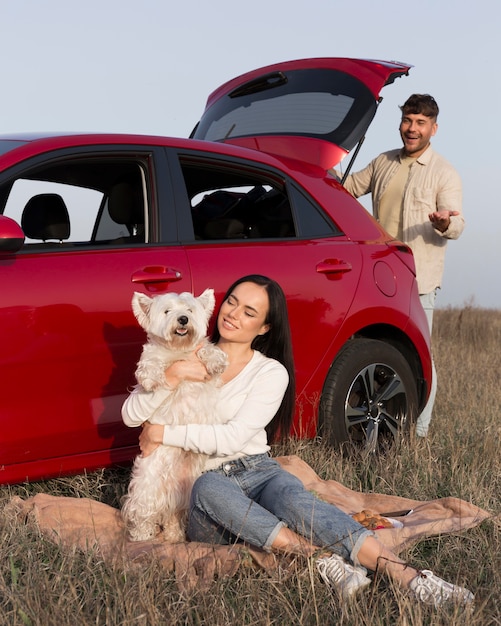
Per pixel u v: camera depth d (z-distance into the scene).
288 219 4.86
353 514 3.92
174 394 3.43
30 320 3.68
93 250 3.96
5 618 2.75
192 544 3.37
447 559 3.48
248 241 4.52
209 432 3.39
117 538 3.55
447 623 2.78
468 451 5.11
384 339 5.25
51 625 2.70
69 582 2.87
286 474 3.49
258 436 3.61
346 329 4.79
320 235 4.86
